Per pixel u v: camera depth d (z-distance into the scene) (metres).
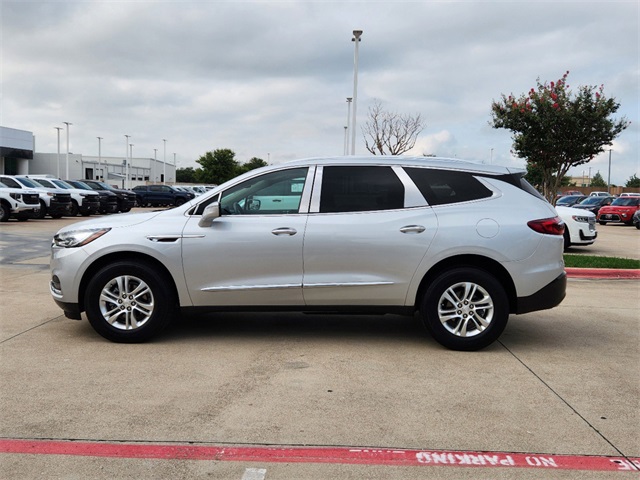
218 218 5.54
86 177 80.62
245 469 3.22
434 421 3.88
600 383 4.69
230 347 5.57
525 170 5.86
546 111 13.09
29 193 21.92
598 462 3.35
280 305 5.55
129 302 5.56
